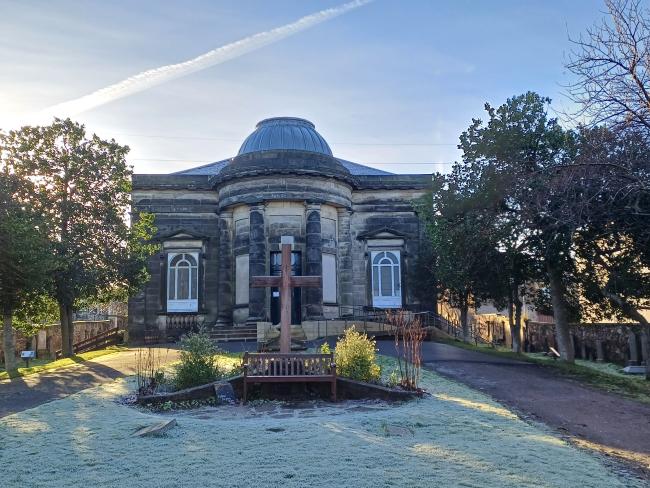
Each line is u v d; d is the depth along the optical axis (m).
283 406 12.20
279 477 7.09
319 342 23.47
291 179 28.44
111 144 26.00
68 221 24.77
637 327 22.27
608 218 17.08
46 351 32.91
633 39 13.02
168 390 13.10
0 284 20.39
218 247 31.14
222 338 26.00
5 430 9.84
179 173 34.81
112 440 8.94
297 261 28.56
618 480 7.38
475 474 7.25
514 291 24.55
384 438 8.99
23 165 24.00
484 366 18.06
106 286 26.12
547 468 7.60
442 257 24.05
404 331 16.25
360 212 32.16
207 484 6.87
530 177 18.62
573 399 13.57
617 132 13.83
